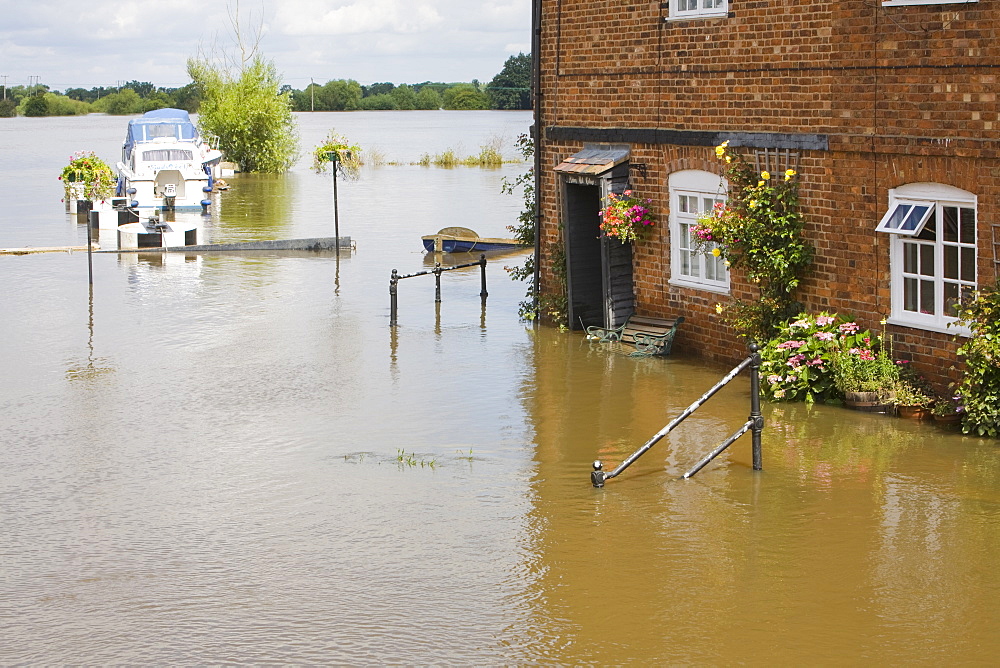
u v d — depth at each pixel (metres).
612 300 17.25
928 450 11.57
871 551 9.08
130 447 12.50
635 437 12.40
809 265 14.19
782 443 11.95
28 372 15.99
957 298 12.49
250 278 24.31
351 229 33.53
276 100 60.00
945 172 12.30
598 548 9.30
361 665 7.46
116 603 8.49
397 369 15.77
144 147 44.16
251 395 14.57
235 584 8.80
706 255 15.93
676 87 15.93
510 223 34.47
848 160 13.46
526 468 11.43
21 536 9.94
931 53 12.30
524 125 114.44
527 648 7.64
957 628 7.75
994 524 9.55
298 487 11.02
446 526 9.89
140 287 23.19
